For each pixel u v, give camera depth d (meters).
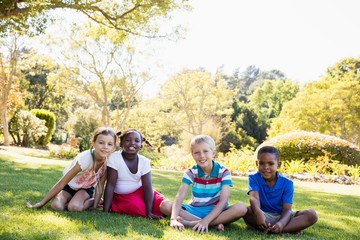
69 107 35.94
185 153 18.31
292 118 25.66
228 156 13.18
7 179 5.16
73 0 10.28
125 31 13.21
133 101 27.73
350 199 5.84
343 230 3.32
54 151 14.84
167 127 27.92
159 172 8.82
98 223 2.81
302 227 3.06
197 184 3.30
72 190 3.55
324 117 24.69
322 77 28.52
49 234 2.40
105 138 3.35
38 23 10.56
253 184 3.32
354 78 30.73
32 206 3.27
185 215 3.16
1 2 9.55
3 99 20.31
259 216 3.05
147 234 2.60
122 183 3.47
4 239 2.26
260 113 40.22
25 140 21.36
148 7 11.42
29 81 32.47
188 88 27.56
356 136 25.23
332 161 10.73
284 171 10.64
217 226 3.04
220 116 30.03
